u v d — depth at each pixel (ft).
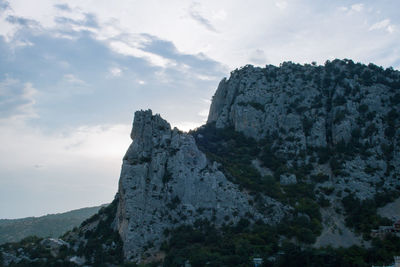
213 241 558.56
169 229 584.81
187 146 652.07
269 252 534.37
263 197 631.97
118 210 620.49
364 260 520.01
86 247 583.99
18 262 556.92
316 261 503.20
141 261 540.93
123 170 620.90
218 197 616.80
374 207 619.26
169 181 620.08
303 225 590.14
